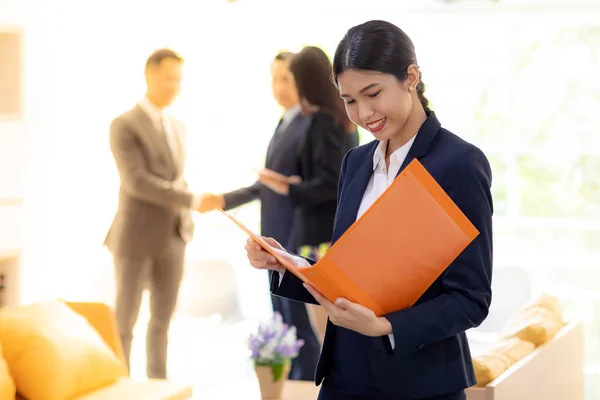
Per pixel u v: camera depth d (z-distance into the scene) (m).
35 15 5.61
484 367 3.45
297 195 4.88
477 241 2.16
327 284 2.12
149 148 5.22
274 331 4.07
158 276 5.39
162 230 5.31
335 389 2.35
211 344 6.86
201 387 5.72
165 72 5.25
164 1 6.59
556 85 6.83
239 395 5.50
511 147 6.92
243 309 7.26
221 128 7.04
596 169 6.80
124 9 6.30
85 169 6.04
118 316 5.33
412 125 2.26
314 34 6.96
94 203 6.11
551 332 4.28
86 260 6.06
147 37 6.47
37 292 5.64
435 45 6.93
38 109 5.63
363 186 2.35
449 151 2.20
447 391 2.23
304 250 4.95
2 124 5.34
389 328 2.11
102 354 4.10
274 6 6.96
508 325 4.55
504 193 6.96
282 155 5.05
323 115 4.93
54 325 4.01
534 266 6.78
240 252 7.31
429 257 2.11
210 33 6.91
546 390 4.10
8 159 5.38
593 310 6.68
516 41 6.85
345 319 2.13
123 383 4.17
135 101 6.38
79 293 5.98
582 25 6.74
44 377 3.81
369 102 2.16
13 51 5.43
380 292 2.13
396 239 2.09
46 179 5.71
